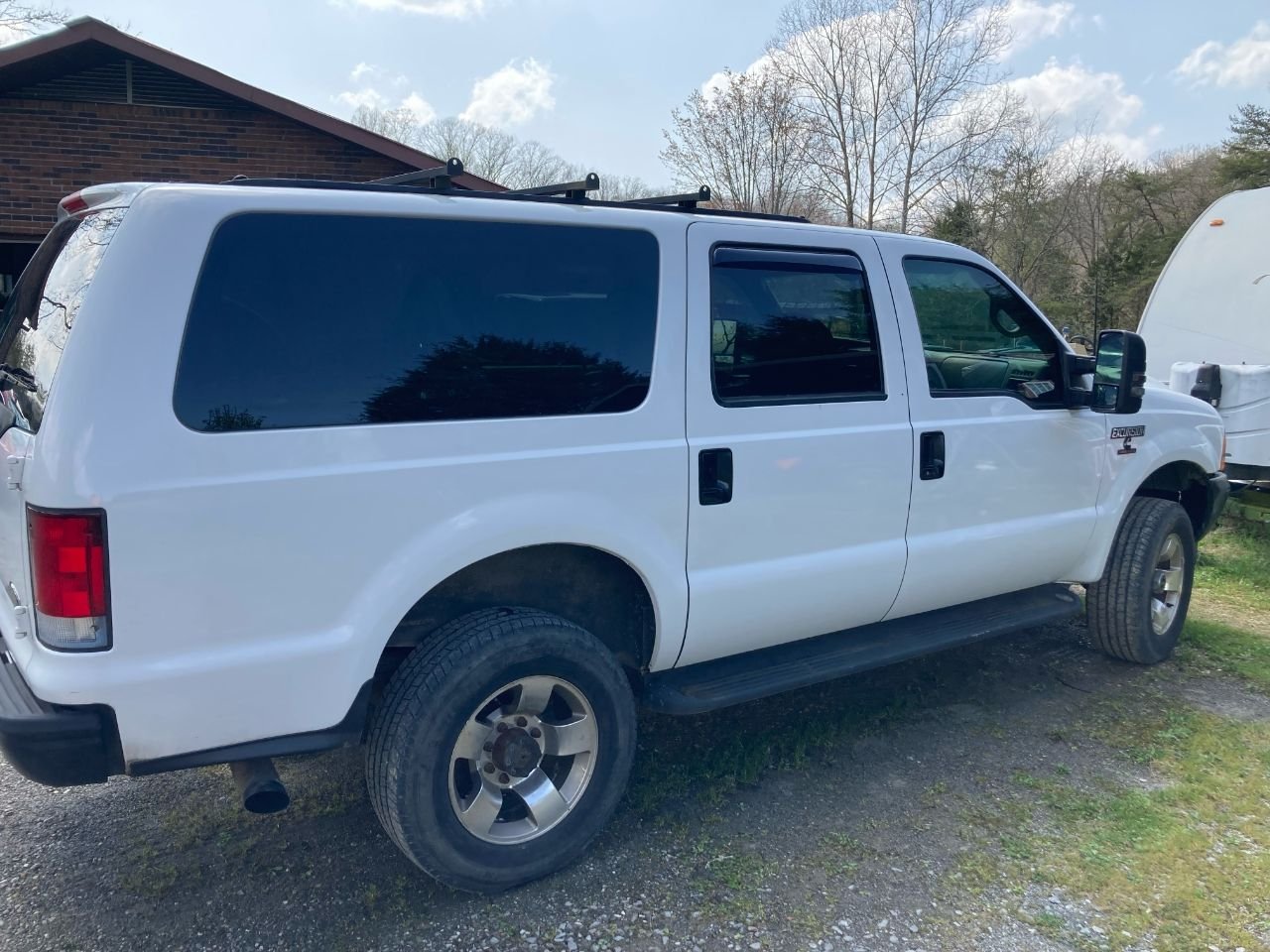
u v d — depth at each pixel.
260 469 2.25
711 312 3.04
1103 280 26.83
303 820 3.16
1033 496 3.97
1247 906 2.75
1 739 2.12
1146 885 2.84
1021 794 3.38
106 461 2.09
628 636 3.09
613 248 2.86
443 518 2.50
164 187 2.27
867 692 4.29
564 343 2.73
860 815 3.22
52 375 2.21
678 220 3.02
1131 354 3.87
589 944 2.54
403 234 2.52
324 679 2.37
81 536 2.08
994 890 2.81
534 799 2.76
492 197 2.71
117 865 2.90
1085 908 2.73
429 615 2.74
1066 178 28.27
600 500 2.75
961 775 3.51
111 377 2.11
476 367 2.59
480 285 2.62
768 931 2.60
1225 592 6.06
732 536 3.06
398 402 2.46
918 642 3.66
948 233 25.05
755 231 3.18
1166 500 4.68
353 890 2.78
